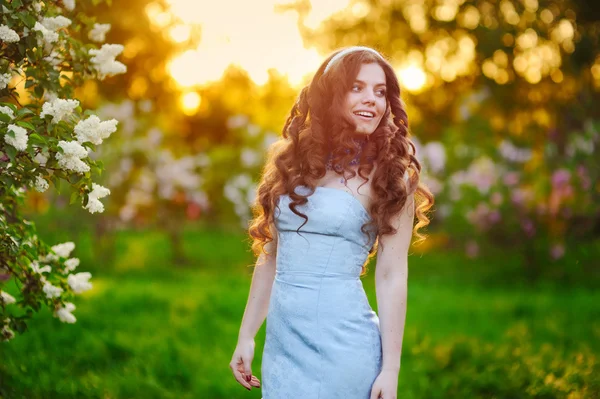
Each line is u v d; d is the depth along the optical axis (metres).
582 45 15.90
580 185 11.76
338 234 2.61
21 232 3.57
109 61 3.55
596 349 6.48
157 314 7.49
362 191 2.66
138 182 12.23
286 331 2.62
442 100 19.62
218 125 21.02
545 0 16.50
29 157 2.88
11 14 3.07
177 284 10.01
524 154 13.01
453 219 12.88
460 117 15.47
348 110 2.71
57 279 3.68
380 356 2.62
